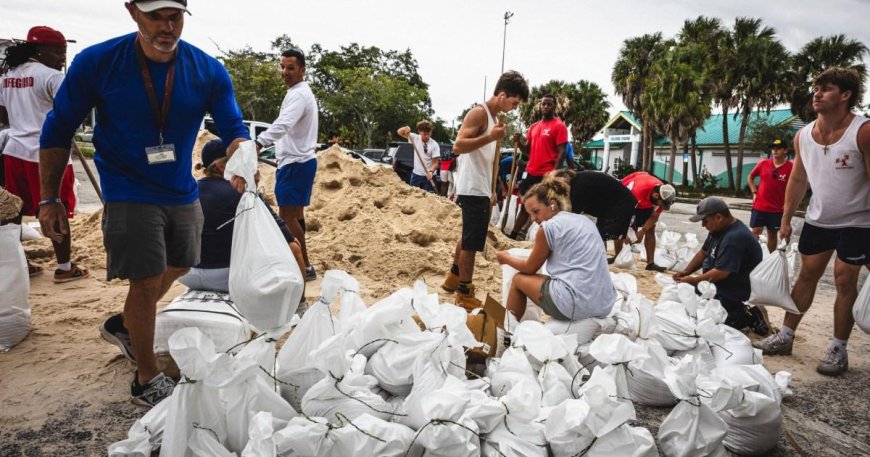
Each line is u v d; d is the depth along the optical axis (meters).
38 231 6.25
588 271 3.21
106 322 2.90
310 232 6.23
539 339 2.54
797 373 3.56
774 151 7.20
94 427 2.39
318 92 53.94
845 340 3.54
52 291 4.21
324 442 1.88
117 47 2.28
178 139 2.43
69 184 4.41
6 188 4.14
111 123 2.33
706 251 4.49
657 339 3.19
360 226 5.93
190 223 2.59
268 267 2.17
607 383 2.13
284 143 4.46
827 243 3.59
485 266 5.69
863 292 3.35
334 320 2.46
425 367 2.27
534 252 3.39
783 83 30.44
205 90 2.48
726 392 2.34
